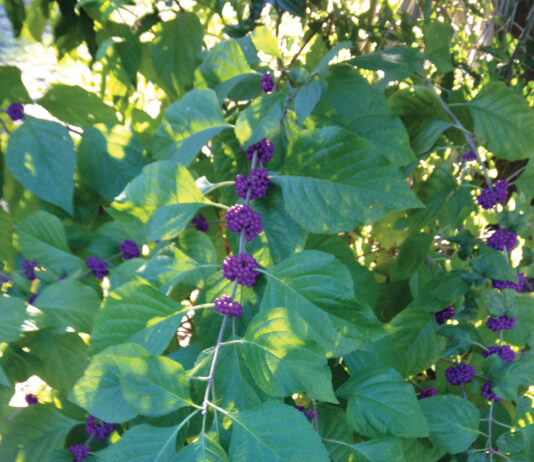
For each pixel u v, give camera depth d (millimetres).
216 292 470
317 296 417
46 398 808
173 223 457
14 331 547
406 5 1068
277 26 800
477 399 771
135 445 365
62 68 860
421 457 618
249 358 389
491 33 1120
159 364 373
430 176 652
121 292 414
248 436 360
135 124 777
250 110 495
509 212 591
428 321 692
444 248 1000
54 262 625
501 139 649
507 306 601
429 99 662
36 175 613
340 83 528
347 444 519
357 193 455
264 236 485
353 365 561
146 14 736
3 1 729
